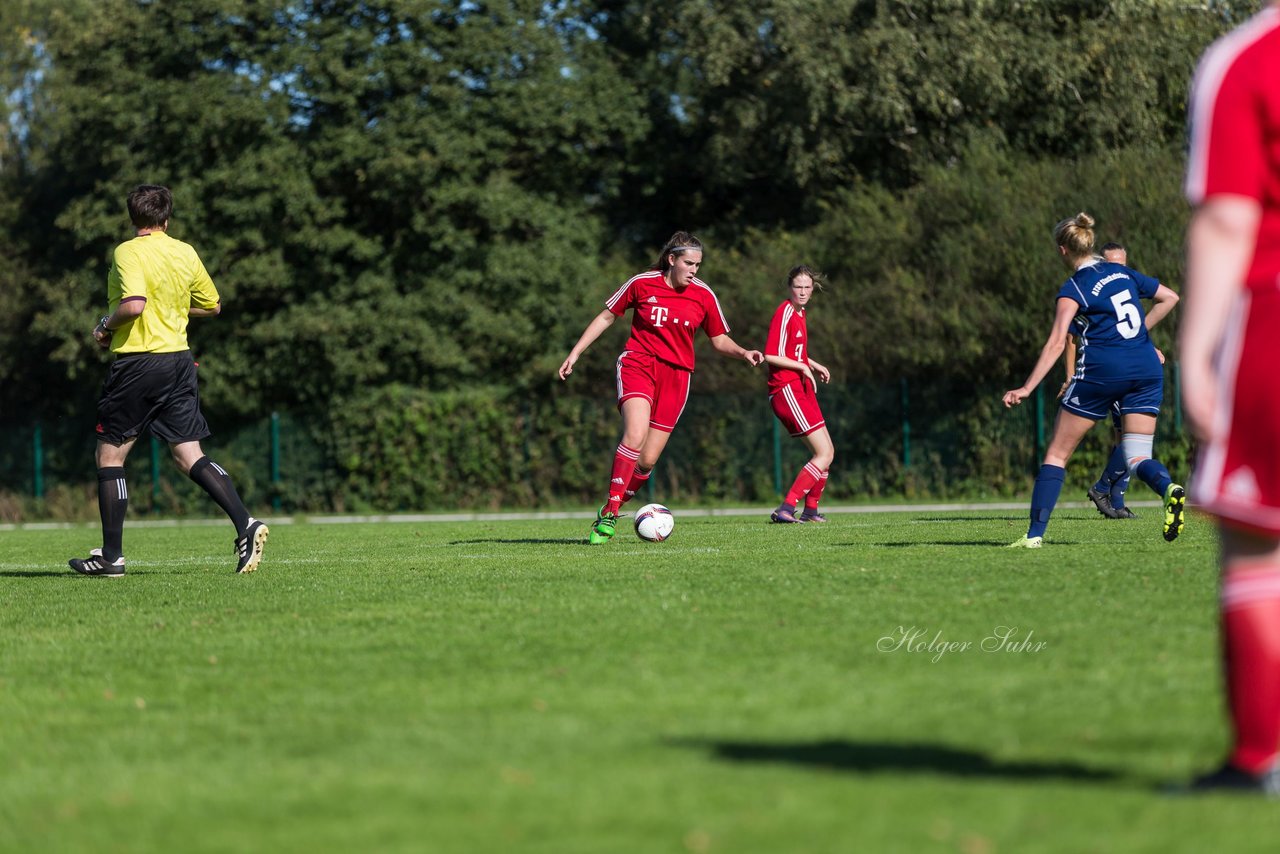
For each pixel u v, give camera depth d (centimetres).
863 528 3628
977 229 7931
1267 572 878
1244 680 873
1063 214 7788
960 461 7675
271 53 8869
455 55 9012
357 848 805
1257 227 874
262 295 9025
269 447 8744
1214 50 882
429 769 990
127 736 1150
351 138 8825
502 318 8862
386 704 1239
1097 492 3866
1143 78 8712
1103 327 2642
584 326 8875
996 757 972
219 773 1005
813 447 4256
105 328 2638
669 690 1249
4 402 10169
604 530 3222
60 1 10775
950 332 7669
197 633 1766
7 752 1104
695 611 1764
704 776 939
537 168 9712
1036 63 8544
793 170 9294
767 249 8962
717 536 3391
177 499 8775
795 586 2012
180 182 8888
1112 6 8725
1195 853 745
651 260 10162
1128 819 811
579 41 10200
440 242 8950
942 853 756
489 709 1198
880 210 8700
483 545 3409
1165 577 1995
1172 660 1315
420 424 8544
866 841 782
